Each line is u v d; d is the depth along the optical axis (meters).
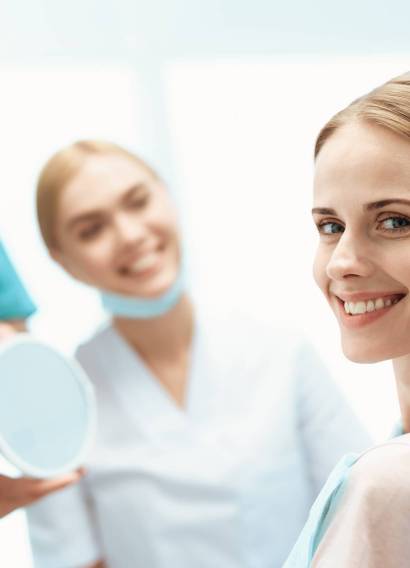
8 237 1.82
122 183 1.18
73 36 1.86
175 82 1.93
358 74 1.95
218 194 1.96
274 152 1.95
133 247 1.18
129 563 1.25
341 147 0.52
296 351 1.28
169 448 1.24
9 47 1.83
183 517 1.21
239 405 1.25
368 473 0.51
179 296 1.26
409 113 0.50
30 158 1.84
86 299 1.83
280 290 1.98
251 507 1.22
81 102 1.88
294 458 1.25
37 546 1.23
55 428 0.94
